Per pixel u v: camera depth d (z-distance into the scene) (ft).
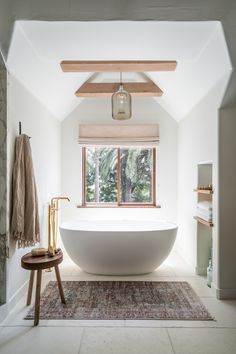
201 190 10.39
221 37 7.37
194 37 7.82
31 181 8.80
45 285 9.99
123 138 15.62
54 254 8.16
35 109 11.02
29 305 8.46
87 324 7.38
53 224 11.50
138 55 8.95
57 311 8.04
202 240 11.33
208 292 9.45
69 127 15.81
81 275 11.10
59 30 7.50
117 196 16.11
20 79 9.20
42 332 7.00
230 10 6.83
